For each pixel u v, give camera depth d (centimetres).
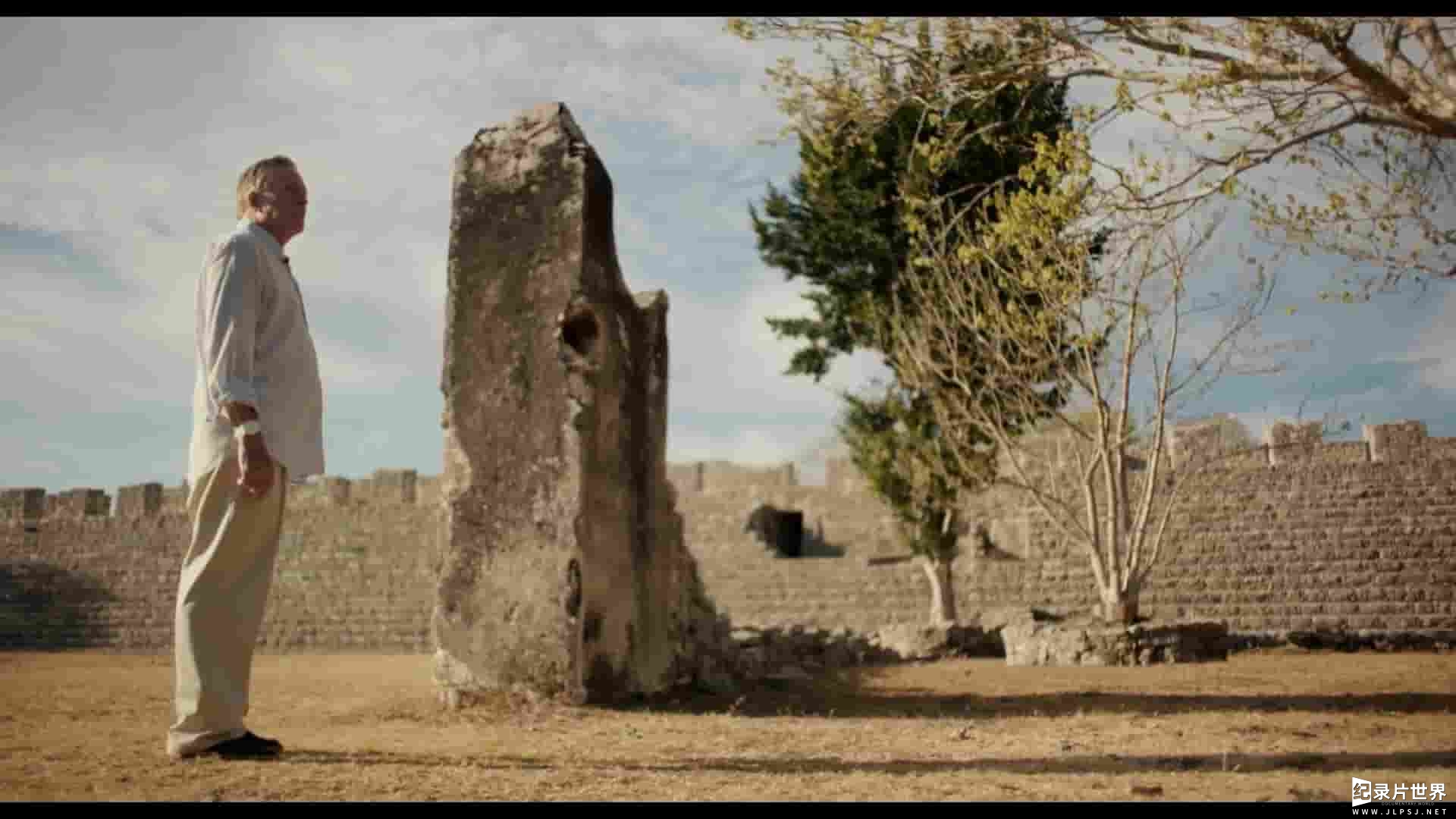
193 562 658
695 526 3816
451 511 1091
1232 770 655
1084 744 792
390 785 582
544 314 1103
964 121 1174
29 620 3966
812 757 721
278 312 666
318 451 679
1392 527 2881
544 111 1149
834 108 1134
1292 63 918
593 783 602
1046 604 3105
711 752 748
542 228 1118
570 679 1041
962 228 1345
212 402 634
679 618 1293
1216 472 3008
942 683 1417
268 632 3809
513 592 1064
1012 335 1841
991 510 3384
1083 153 1010
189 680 653
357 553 3825
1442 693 1166
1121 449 1977
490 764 673
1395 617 2839
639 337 1251
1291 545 2931
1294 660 1819
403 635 3716
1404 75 918
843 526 3956
